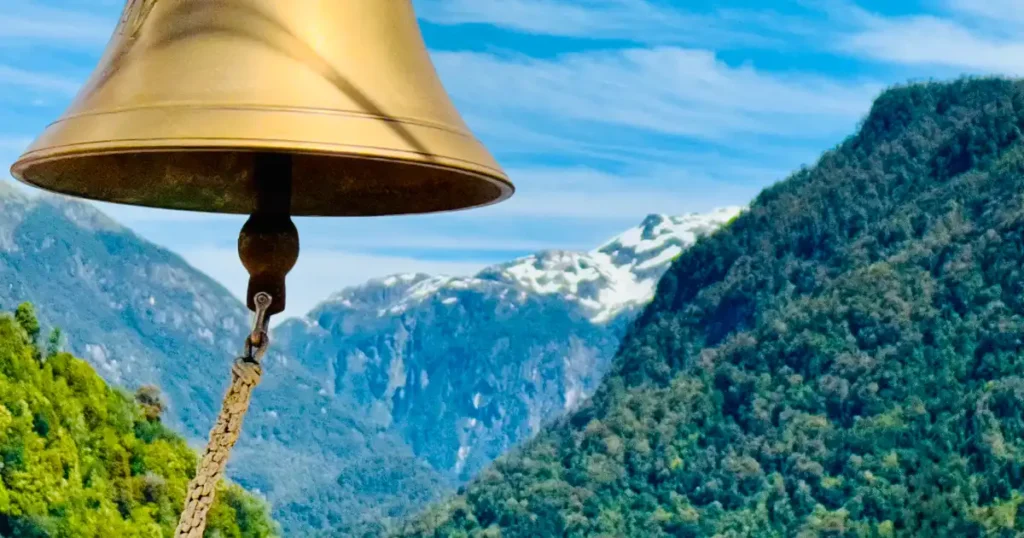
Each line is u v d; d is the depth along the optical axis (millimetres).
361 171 3939
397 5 3098
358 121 2727
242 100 2688
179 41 2834
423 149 2783
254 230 3197
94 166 3738
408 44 3062
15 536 27562
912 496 62969
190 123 2643
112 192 3850
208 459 2955
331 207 4027
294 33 2834
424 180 3871
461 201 3803
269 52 2789
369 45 2926
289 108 2684
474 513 75938
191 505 2924
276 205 3252
